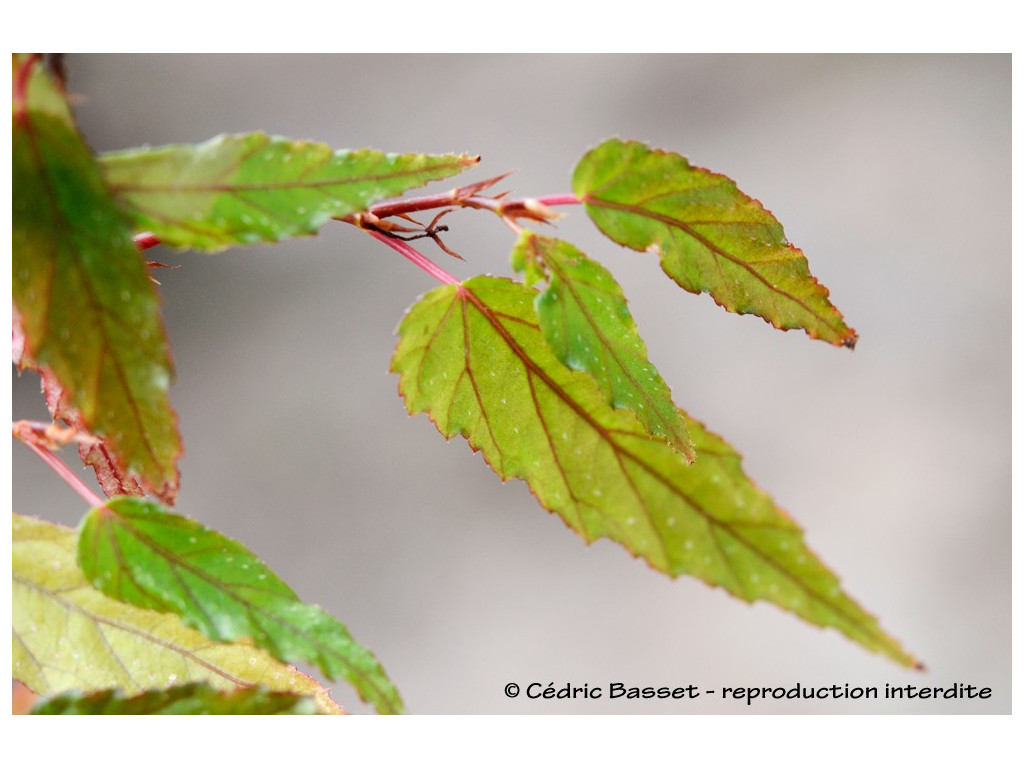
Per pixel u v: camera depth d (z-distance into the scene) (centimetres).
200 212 32
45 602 34
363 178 32
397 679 118
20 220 31
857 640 35
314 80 130
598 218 34
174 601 33
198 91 124
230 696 33
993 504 124
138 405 31
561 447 36
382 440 132
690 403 129
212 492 125
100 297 31
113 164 31
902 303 131
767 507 36
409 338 35
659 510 36
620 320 34
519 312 35
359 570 125
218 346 132
